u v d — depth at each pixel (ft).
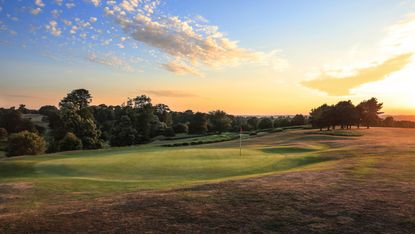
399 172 56.29
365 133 249.55
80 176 72.84
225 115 417.08
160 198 39.47
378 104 358.23
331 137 219.61
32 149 200.64
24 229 29.30
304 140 208.54
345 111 302.45
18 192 50.42
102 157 106.22
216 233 27.27
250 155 108.17
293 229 27.99
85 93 374.02
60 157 124.67
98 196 45.93
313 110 362.33
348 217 30.83
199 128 370.12
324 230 27.71
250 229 28.07
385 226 28.48
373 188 42.68
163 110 450.30
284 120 422.82
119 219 31.40
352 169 60.13
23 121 328.49
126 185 56.80
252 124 426.92
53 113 363.76
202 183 52.34
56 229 29.07
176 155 107.55
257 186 44.75
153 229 28.37
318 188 42.83
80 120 267.39
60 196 47.55
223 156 104.53
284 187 43.60
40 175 76.02
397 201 36.04
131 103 418.51
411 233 26.89
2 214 36.47
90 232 28.04
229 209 33.86
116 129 321.52
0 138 284.82
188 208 34.50
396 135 229.86
